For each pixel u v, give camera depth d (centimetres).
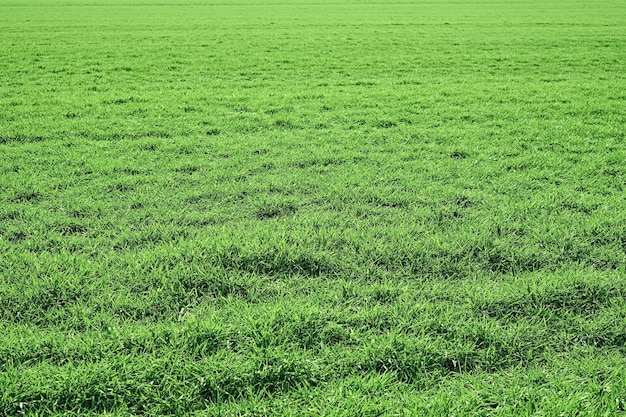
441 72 1385
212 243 400
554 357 288
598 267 384
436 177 578
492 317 324
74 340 292
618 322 313
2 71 1323
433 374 275
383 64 1496
